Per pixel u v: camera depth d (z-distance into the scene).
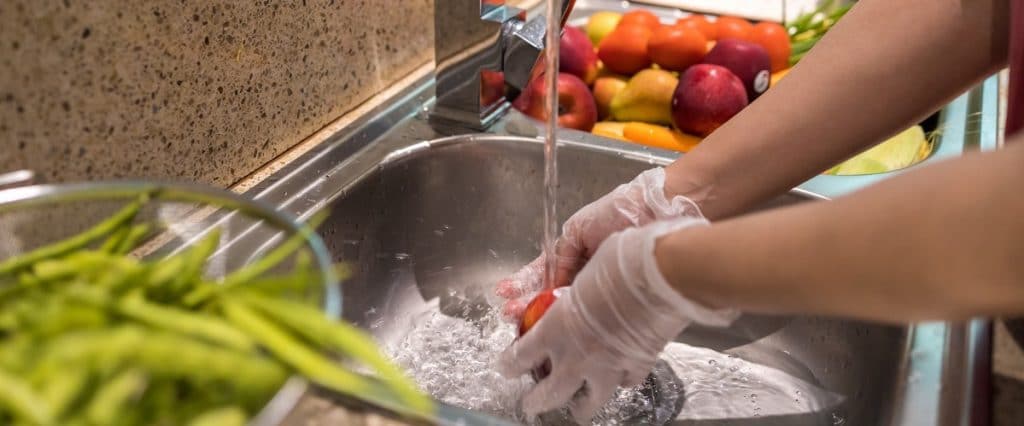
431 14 1.08
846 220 0.44
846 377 0.83
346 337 0.42
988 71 0.70
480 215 0.98
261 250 0.50
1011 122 0.65
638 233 0.61
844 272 0.44
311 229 0.52
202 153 0.76
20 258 0.46
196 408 0.38
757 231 0.49
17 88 0.58
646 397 0.82
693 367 0.87
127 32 0.65
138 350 0.38
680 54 1.16
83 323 0.40
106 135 0.66
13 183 0.57
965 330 0.65
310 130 0.90
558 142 0.96
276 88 0.83
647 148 0.96
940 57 0.69
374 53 0.98
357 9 0.93
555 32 0.76
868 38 0.71
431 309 0.94
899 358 0.65
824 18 1.39
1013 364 0.62
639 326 0.62
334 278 0.45
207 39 0.73
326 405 0.53
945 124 1.01
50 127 0.61
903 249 0.42
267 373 0.40
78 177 0.64
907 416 0.57
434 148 0.92
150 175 0.71
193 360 0.38
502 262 1.00
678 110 1.08
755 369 0.87
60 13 0.60
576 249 0.83
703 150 0.77
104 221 0.50
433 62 1.11
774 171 0.75
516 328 0.86
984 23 0.67
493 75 0.97
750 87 1.15
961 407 0.58
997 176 0.39
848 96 0.71
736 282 0.50
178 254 0.54
